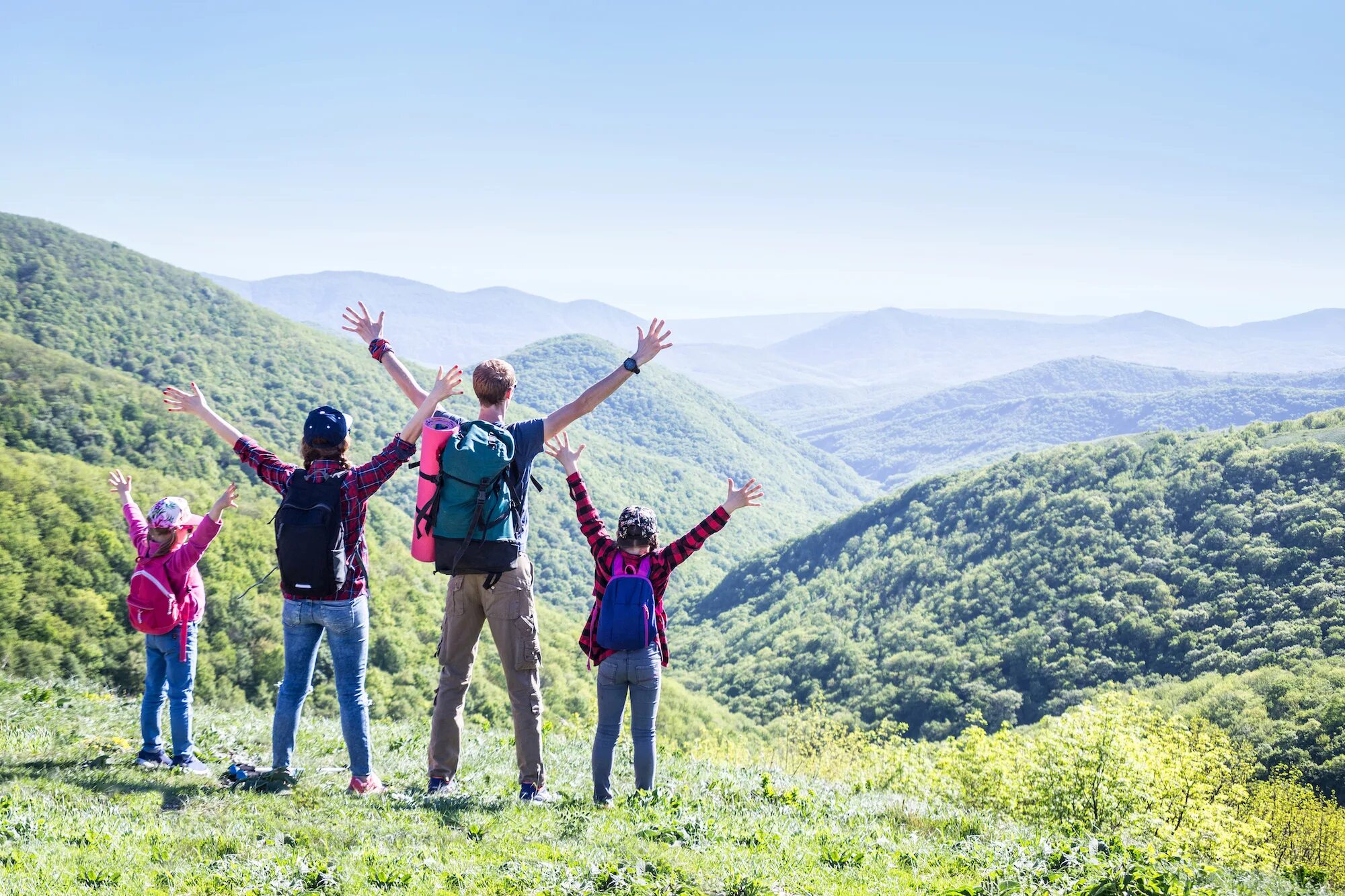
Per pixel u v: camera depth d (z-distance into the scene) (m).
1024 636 155.38
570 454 6.21
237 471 144.12
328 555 5.31
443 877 4.46
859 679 160.75
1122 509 187.00
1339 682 100.19
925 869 5.79
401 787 6.25
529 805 5.91
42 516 73.88
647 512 6.06
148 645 6.24
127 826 4.68
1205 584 153.38
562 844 5.15
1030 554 182.12
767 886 4.88
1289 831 48.75
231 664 67.31
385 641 79.38
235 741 8.09
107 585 71.88
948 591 185.50
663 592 6.22
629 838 5.41
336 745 8.21
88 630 66.75
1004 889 5.26
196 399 5.61
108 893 3.82
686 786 7.52
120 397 147.25
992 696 141.62
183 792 5.43
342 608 5.52
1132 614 152.25
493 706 64.81
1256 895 6.38
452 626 6.03
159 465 136.88
